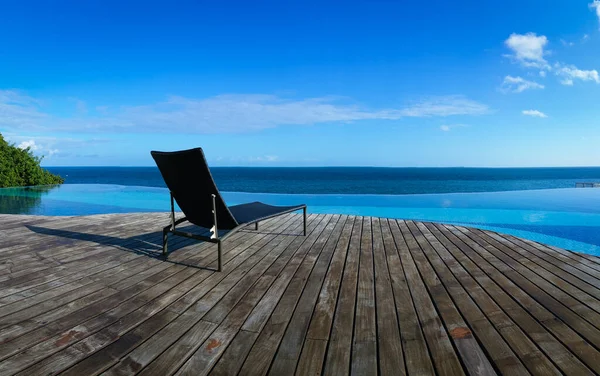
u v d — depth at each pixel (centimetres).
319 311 188
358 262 287
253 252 318
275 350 147
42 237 379
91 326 168
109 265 273
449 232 417
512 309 191
